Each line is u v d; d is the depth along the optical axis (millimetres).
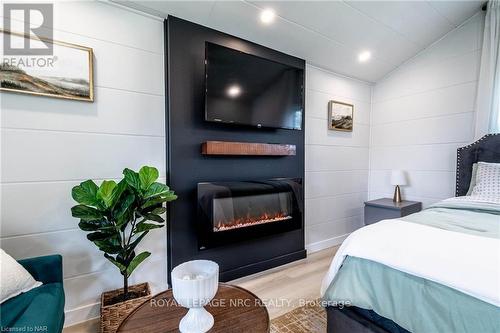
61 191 1740
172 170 2115
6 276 1094
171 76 2096
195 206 2219
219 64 2186
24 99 1622
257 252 2596
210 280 925
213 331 936
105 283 1879
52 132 1709
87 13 1808
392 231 1396
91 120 1839
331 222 3404
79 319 1778
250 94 2365
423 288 1058
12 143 1597
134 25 1992
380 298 1190
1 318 997
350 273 1356
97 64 1852
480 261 990
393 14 2508
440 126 3080
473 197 2141
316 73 3172
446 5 2537
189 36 2174
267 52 2674
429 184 3189
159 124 2115
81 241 1800
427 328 995
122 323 986
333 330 1420
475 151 2631
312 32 2553
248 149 2340
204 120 2242
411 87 3338
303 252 2947
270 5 2156
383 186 3672
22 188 1626
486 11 2643
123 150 1964
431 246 1164
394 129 3533
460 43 2895
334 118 3332
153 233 2092
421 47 3156
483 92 2666
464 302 935
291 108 2658
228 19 2219
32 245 1655
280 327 1676
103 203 1516
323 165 3289
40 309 1043
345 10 2348
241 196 2418
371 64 3289
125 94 1965
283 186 2695
